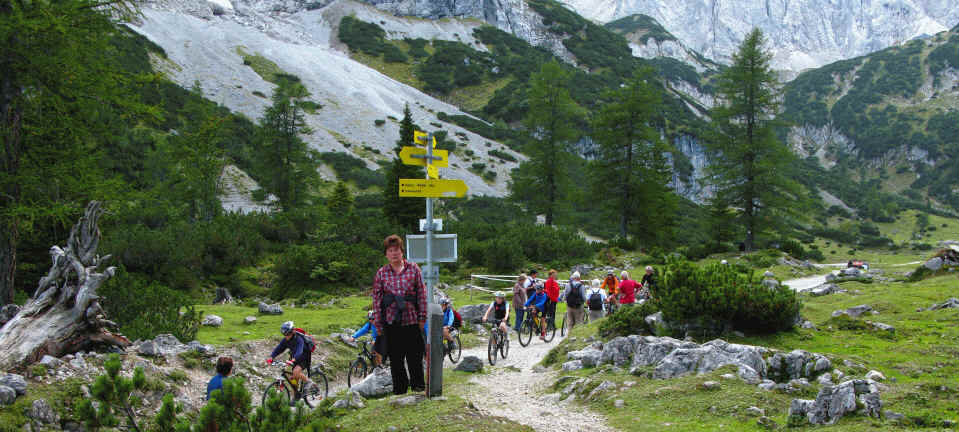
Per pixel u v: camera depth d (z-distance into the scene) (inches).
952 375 301.4
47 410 286.8
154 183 1652.3
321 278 1077.8
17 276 749.9
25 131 546.0
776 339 422.9
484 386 396.8
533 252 1477.6
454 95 7268.7
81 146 584.1
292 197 2527.1
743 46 1830.7
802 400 245.1
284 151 2556.6
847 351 381.4
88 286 374.9
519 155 5374.0
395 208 1701.5
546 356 484.1
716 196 1904.5
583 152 5137.8
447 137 5329.7
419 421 245.8
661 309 463.8
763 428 237.3
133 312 474.0
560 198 2222.0
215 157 1820.9
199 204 1795.0
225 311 767.7
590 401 316.8
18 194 525.7
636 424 262.7
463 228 1694.1
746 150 1787.6
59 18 499.2
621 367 381.1
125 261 971.9
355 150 4697.3
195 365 417.4
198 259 1064.2
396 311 254.8
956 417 221.8
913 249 5344.5
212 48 6417.3
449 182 289.6
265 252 1298.0
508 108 6486.2
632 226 2073.1
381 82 6815.9
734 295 431.5
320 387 430.0
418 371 275.3
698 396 286.2
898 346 386.9
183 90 4276.6
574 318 612.1
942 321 474.0
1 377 289.4
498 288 1157.7
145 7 6761.8
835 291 773.9
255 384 425.7
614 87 7288.4
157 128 3198.8
